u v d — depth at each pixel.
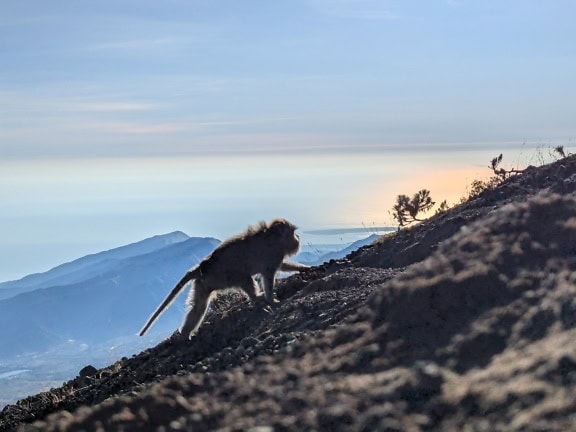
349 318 4.14
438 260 4.18
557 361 3.05
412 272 4.17
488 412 2.95
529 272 3.95
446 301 3.91
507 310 3.74
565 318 3.50
